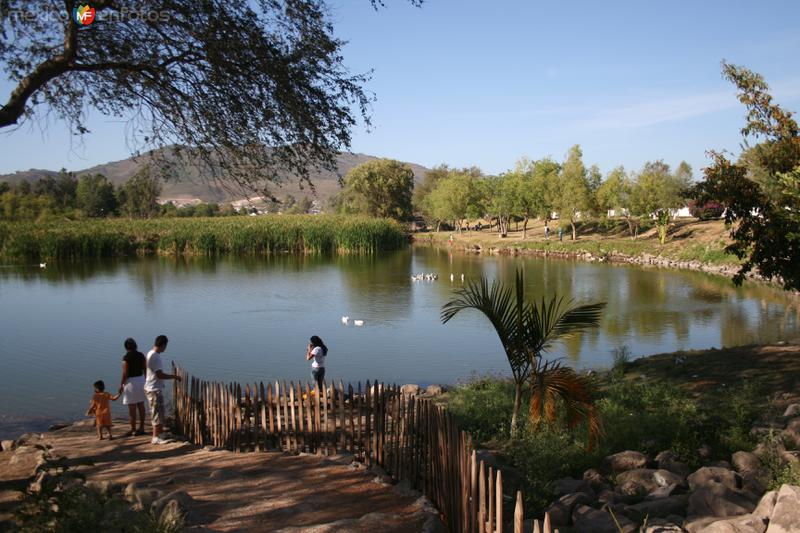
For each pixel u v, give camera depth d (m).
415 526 6.21
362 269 53.44
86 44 9.20
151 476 8.52
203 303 33.81
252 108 9.60
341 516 6.73
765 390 12.09
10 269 52.81
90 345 23.25
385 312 30.98
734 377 13.36
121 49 9.30
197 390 11.23
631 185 69.56
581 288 38.94
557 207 76.00
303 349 22.69
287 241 72.38
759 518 5.59
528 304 9.47
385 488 7.68
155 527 5.23
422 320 28.69
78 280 44.56
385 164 118.12
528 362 9.63
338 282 43.56
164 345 11.35
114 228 71.38
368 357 21.55
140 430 12.10
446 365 20.31
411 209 126.19
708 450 8.53
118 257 65.38
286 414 9.80
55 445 11.02
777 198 12.68
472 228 116.62
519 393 9.79
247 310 31.52
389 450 8.34
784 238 12.71
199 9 8.95
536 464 7.85
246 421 10.16
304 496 7.43
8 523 6.00
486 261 61.78
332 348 22.94
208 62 9.38
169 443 10.99
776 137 13.21
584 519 6.25
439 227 119.94
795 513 5.27
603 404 10.75
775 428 9.06
